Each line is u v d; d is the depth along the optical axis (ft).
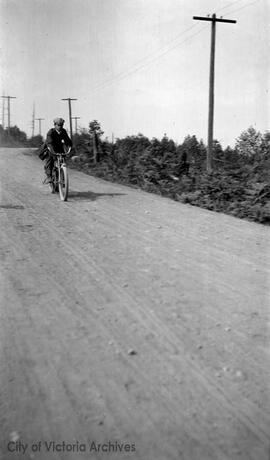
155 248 19.70
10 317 12.02
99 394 8.55
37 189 40.22
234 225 25.80
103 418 7.89
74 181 49.73
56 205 31.27
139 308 12.73
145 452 7.10
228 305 13.07
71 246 19.76
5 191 38.11
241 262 17.67
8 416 7.95
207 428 7.66
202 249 19.71
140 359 9.86
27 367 9.50
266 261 17.88
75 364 9.63
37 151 130.62
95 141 84.48
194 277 15.65
